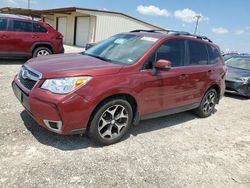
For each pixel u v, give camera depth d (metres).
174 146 4.21
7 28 9.13
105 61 4.12
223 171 3.65
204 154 4.08
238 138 4.96
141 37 4.68
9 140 3.65
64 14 26.39
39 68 3.62
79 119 3.39
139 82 3.93
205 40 5.71
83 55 4.61
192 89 5.09
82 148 3.70
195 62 5.19
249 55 10.37
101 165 3.35
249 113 6.90
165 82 4.36
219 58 6.07
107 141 3.83
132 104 4.07
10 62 10.02
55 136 3.92
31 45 9.66
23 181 2.84
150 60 4.18
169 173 3.40
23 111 4.73
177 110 4.95
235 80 8.48
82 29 24.06
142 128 4.77
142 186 3.05
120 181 3.08
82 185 2.92
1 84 6.52
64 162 3.30
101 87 3.48
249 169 3.81
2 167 3.04
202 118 5.90
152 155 3.80
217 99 6.16
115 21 23.53
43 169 3.10
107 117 3.77
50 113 3.27
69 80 3.32
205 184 3.29
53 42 10.16
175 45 4.73
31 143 3.64
